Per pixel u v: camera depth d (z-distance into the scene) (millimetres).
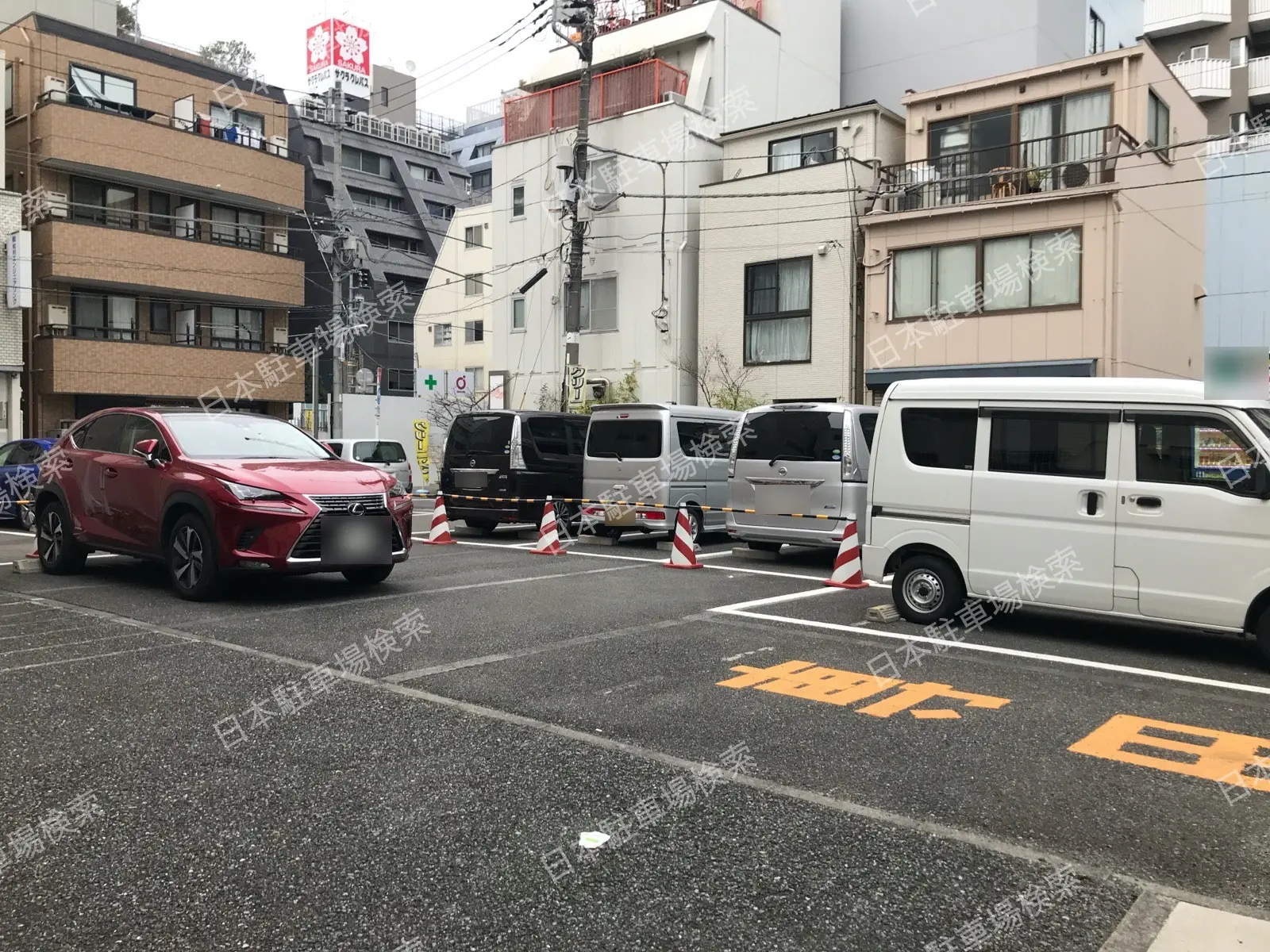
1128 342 17688
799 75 25906
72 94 26703
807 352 20828
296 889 3133
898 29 26719
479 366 39906
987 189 19344
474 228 40281
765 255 21344
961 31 25625
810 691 5688
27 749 4453
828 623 7855
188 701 5234
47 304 26297
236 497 7832
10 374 23312
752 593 9305
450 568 10773
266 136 32031
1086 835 3633
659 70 23375
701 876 3256
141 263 27453
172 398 28844
